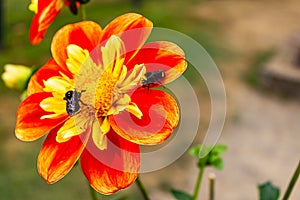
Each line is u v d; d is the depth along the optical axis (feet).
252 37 15.78
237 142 11.16
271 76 13.19
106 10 15.94
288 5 18.80
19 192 8.53
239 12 17.48
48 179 1.87
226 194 9.61
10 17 14.67
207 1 17.92
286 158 10.82
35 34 1.96
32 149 9.50
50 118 1.87
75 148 1.89
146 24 1.88
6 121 10.35
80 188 8.60
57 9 1.97
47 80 1.87
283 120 12.22
